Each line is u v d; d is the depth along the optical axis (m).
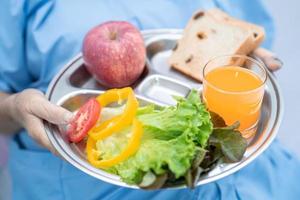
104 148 0.59
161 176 0.54
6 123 0.77
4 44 0.75
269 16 0.87
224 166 0.57
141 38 0.70
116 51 0.67
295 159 0.76
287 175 0.74
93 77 0.72
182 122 0.57
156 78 0.71
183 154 0.54
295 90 0.99
